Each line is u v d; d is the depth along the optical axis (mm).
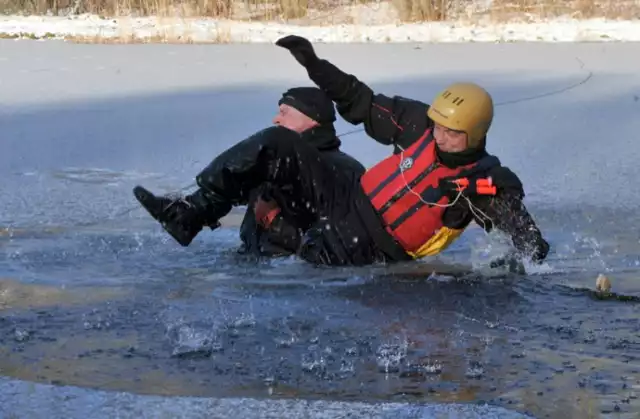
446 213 7609
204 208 7715
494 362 5520
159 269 7707
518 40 28609
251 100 16734
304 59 8055
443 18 33875
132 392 5098
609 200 10234
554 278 7477
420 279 7398
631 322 6328
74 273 7559
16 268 7707
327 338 5965
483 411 4793
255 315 6449
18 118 15289
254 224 8125
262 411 4820
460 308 6648
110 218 9555
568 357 5621
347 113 8109
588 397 5004
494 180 7477
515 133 13867
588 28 30797
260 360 5562
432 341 5910
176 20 33094
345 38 29844
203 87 18406
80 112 15766
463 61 22234
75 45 27484
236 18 34656
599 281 7074
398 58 23031
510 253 7680
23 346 5812
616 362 5535
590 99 16438
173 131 14156
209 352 5699
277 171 7672
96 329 6145
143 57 24000
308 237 7883
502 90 17500
